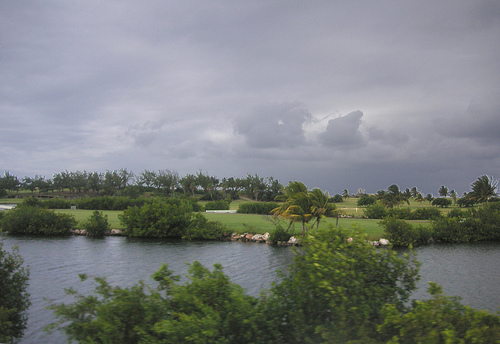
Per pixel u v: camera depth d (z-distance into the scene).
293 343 5.15
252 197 164.88
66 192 172.50
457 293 18.12
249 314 4.93
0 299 10.46
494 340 4.12
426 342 4.20
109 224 45.97
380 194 117.69
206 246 34.75
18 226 43.78
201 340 4.26
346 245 5.96
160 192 158.25
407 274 6.04
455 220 41.69
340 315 4.79
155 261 26.48
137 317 5.07
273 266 24.61
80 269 23.38
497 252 32.19
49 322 12.65
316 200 36.47
